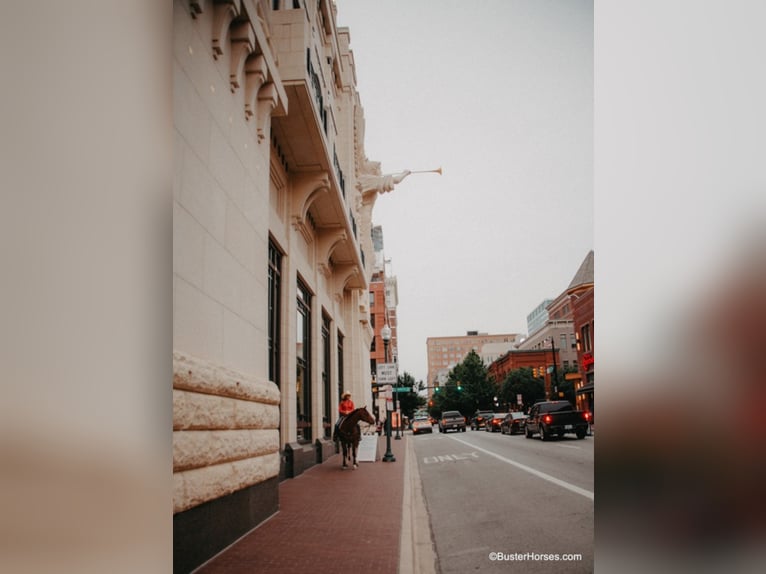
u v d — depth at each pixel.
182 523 4.64
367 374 34.12
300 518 7.12
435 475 13.03
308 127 11.58
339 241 17.92
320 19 16.98
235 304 6.59
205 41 6.04
